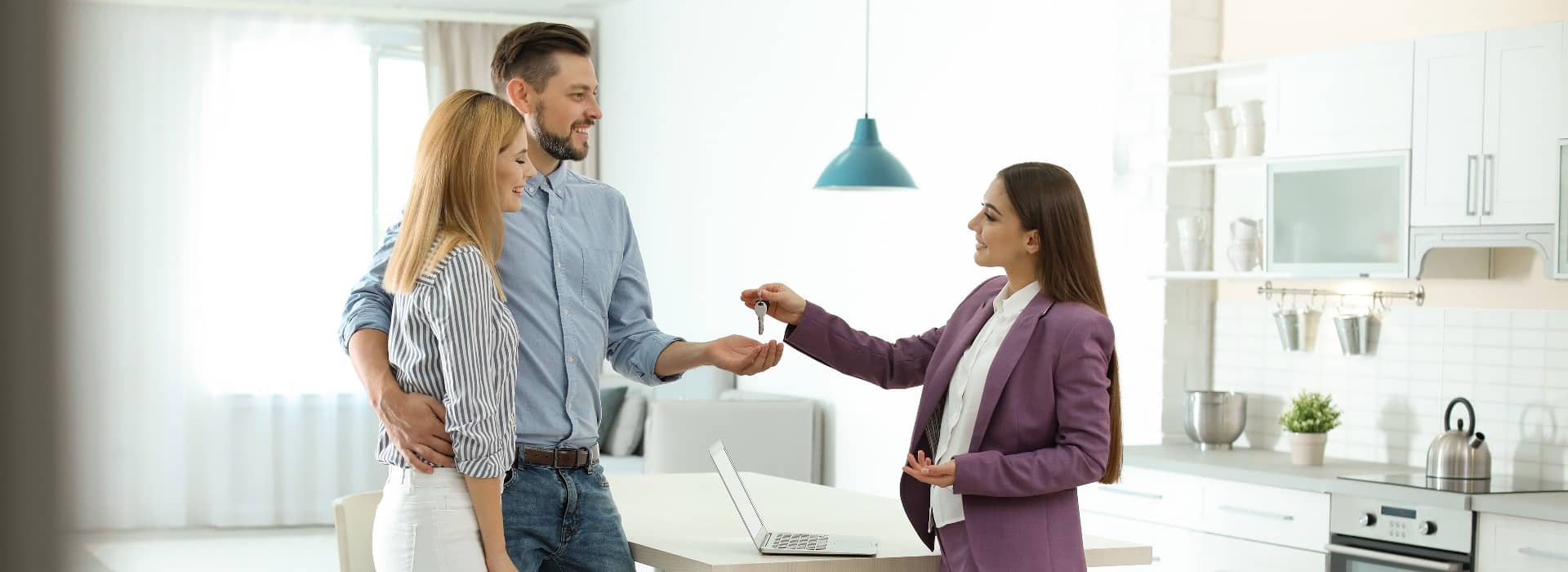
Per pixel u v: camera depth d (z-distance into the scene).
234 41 7.62
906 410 5.96
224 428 7.62
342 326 2.18
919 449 2.30
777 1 6.85
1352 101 4.18
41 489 0.39
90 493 0.40
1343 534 3.76
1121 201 4.96
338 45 7.83
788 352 6.91
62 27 0.38
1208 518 4.17
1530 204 3.70
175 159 7.48
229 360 7.62
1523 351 3.98
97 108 0.41
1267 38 4.75
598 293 2.39
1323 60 4.27
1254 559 4.01
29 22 0.38
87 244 0.40
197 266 7.54
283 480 7.78
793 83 6.73
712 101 7.42
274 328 7.71
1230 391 4.84
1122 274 4.99
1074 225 2.17
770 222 6.91
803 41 6.64
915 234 5.91
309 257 7.77
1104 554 2.45
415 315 1.99
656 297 8.02
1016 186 2.18
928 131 5.88
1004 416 2.12
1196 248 4.69
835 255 6.43
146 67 7.41
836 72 6.41
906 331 5.95
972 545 2.10
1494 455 4.05
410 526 1.99
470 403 1.95
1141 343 4.92
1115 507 4.53
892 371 2.52
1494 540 3.41
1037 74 5.31
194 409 7.58
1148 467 4.38
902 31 6.03
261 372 7.69
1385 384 4.36
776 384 7.04
